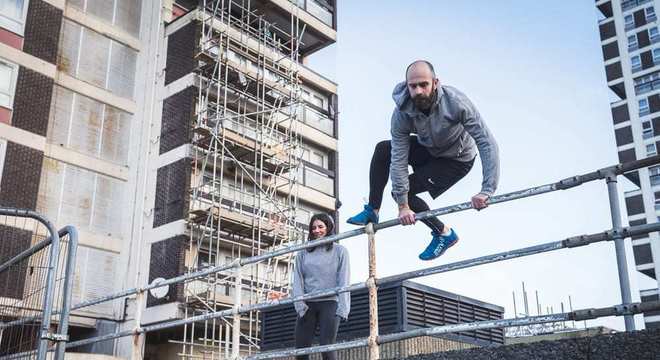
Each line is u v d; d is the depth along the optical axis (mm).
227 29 29484
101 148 26938
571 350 3670
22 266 6770
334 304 6215
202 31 28844
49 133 25344
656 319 34844
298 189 31141
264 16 33344
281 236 28453
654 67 59562
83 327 24891
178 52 29109
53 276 6043
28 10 25000
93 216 25922
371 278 5012
